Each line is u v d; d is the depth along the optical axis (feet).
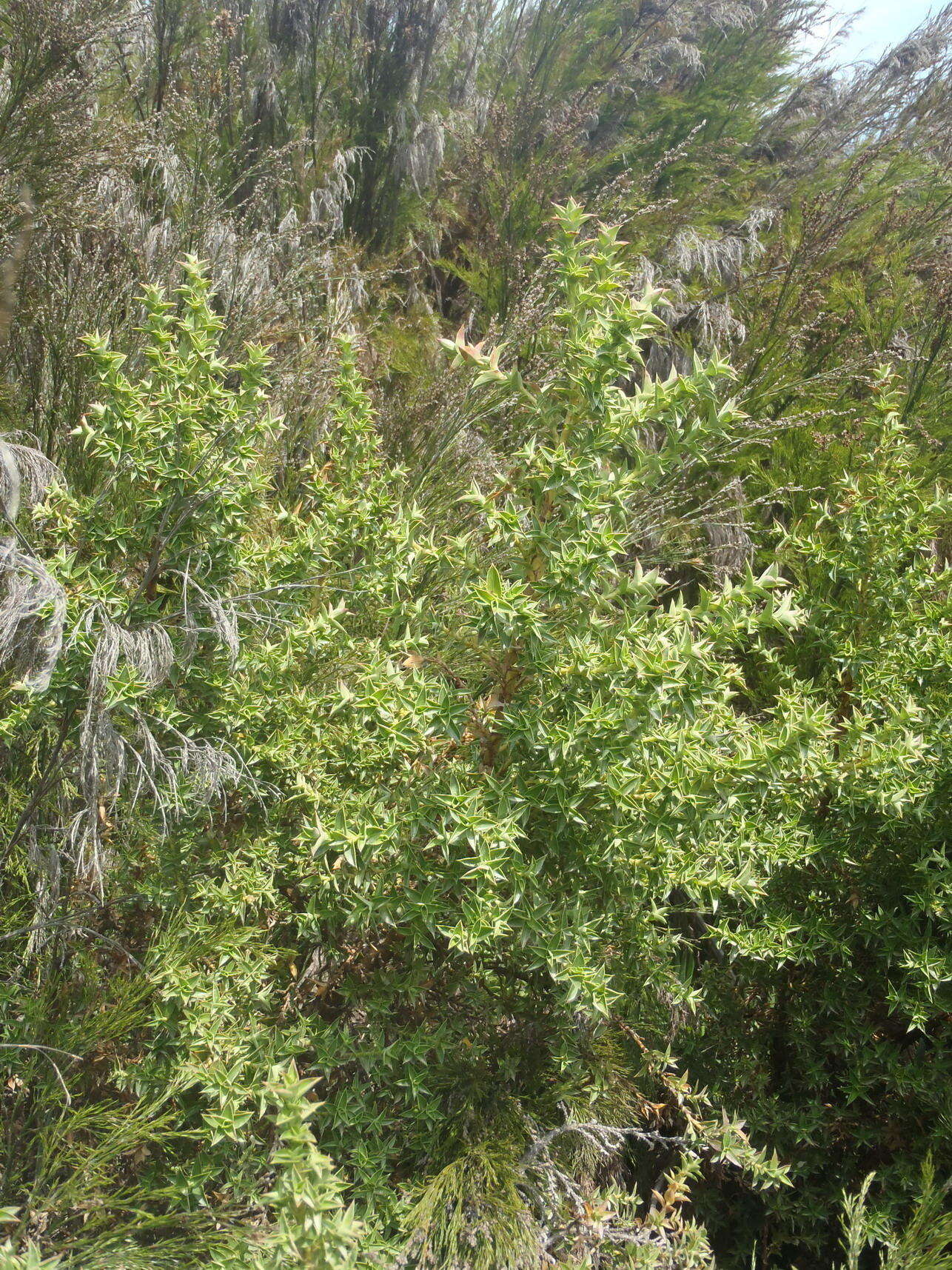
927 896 6.36
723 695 5.96
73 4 9.87
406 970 6.04
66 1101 5.19
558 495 5.14
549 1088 6.23
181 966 5.42
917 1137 6.77
